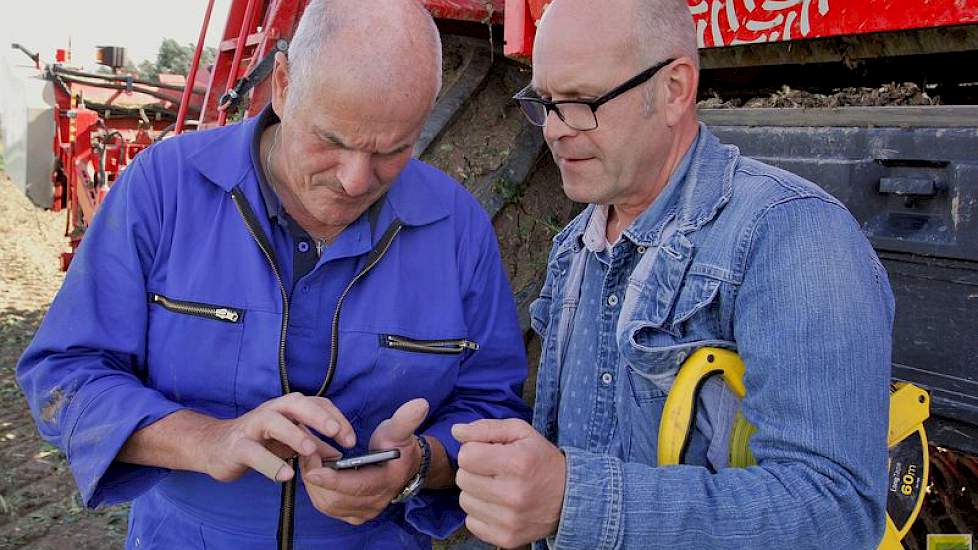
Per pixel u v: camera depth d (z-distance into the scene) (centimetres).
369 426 173
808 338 127
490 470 123
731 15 230
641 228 152
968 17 185
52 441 160
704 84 289
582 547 125
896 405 157
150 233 165
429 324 175
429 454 165
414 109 145
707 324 143
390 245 172
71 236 641
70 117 633
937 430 179
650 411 149
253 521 168
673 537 123
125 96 693
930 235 178
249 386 162
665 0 144
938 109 176
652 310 146
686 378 139
